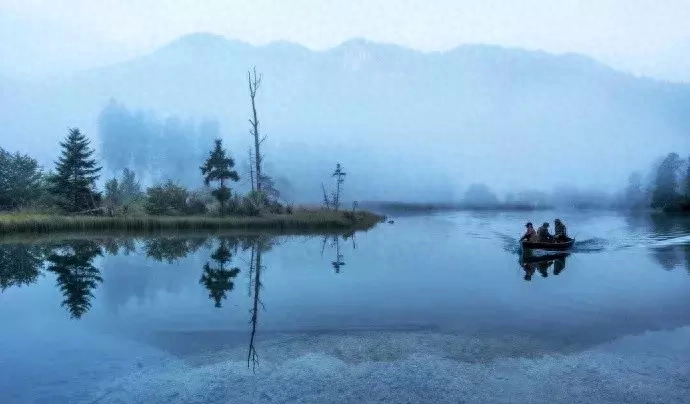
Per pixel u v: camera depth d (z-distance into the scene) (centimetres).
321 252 2112
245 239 2670
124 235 2825
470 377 734
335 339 895
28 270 1609
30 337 900
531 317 1038
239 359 795
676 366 775
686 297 1223
